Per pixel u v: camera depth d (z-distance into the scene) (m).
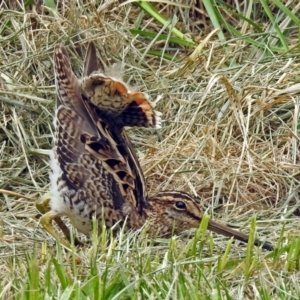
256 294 10.71
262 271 11.52
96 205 13.08
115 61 17.19
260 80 16.50
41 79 16.53
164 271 11.05
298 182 14.81
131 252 11.77
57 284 10.94
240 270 11.50
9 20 17.34
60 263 10.99
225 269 11.70
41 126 16.02
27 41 16.84
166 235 13.41
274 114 16.00
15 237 13.14
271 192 14.88
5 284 11.02
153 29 18.58
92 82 13.00
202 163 15.09
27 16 17.19
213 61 17.41
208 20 18.97
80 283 10.54
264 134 15.80
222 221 14.03
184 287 10.58
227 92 15.70
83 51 17.16
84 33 17.14
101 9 17.70
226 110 16.03
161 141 15.76
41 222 13.11
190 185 14.66
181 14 18.77
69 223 14.02
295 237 12.41
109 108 13.27
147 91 16.55
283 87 16.41
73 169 13.09
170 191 13.61
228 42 17.38
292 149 15.45
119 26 18.03
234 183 14.70
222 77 15.56
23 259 12.14
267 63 16.94
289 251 11.73
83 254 11.95
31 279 10.47
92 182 13.07
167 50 18.17
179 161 15.25
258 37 18.06
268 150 15.51
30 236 13.23
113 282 10.62
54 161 13.29
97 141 13.19
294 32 18.44
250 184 14.88
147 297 10.47
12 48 17.06
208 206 14.42
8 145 15.62
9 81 16.33
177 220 13.35
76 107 13.18
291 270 11.61
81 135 13.16
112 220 13.11
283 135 15.74
